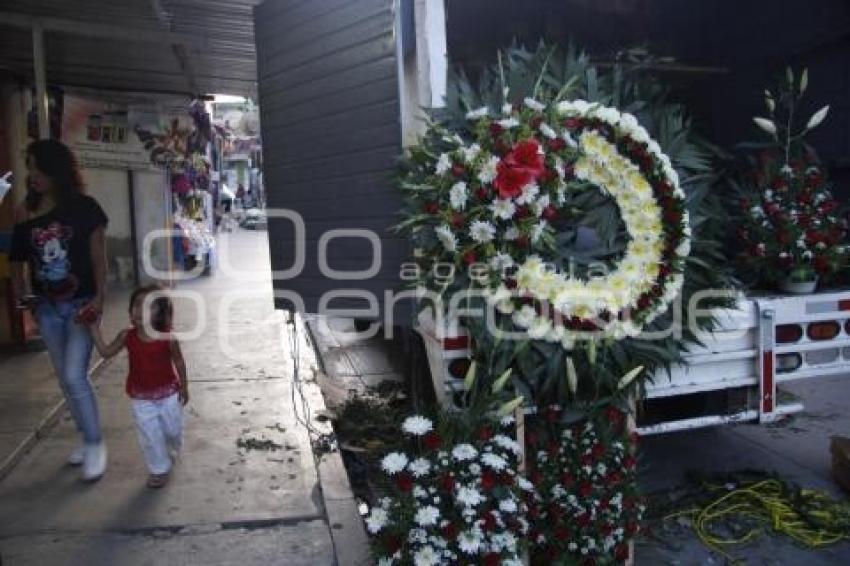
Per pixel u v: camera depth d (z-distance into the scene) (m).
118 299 9.77
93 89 9.76
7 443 4.40
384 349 7.07
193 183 12.42
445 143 3.23
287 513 3.73
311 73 4.24
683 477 4.41
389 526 2.90
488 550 2.82
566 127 3.13
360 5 3.91
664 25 5.45
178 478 4.13
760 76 4.92
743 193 4.17
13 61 7.72
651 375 3.44
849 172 4.46
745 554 3.57
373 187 3.92
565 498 3.21
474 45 5.00
